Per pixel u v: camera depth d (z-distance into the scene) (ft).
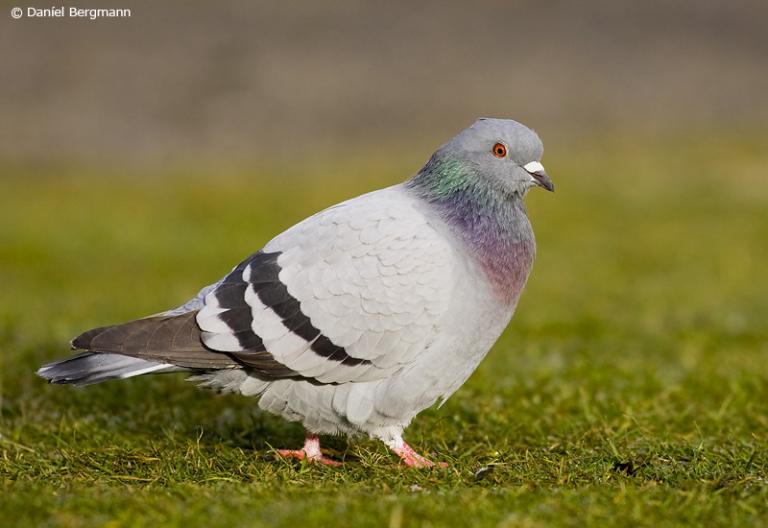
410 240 22.44
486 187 24.07
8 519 17.98
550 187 24.30
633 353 37.42
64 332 39.40
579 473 22.00
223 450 24.53
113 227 70.95
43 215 74.43
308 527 17.53
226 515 18.07
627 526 18.04
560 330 42.39
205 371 23.17
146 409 29.09
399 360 22.53
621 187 82.74
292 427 27.63
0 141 94.22
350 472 22.76
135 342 22.03
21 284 54.60
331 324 22.18
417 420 28.04
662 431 26.32
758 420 27.20
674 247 64.95
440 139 96.99
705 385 31.19
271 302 22.34
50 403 29.35
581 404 28.58
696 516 18.54
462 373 23.59
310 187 83.05
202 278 55.72
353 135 97.66
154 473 22.07
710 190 81.41
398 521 17.54
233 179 86.12
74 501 18.93
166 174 88.33
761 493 19.71
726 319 44.01
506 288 23.72
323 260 22.40
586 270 58.90
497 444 25.32
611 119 102.47
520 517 18.15
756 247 64.59
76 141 94.99
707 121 102.01
